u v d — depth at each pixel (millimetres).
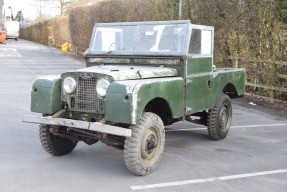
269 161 5797
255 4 11266
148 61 5789
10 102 10250
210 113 6680
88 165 5438
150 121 4891
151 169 5039
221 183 4832
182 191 4539
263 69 11648
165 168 5352
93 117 5047
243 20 11766
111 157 5848
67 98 5168
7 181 4754
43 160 5621
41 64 22641
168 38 5723
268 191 4609
